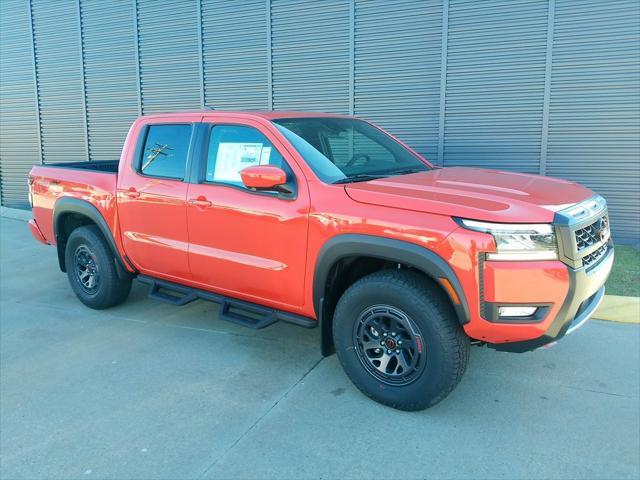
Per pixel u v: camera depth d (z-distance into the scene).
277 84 8.59
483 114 7.25
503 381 3.82
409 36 7.49
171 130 4.64
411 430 3.24
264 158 3.97
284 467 2.91
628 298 5.20
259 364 4.18
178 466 2.94
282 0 8.30
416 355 3.29
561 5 6.64
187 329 4.93
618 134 6.66
